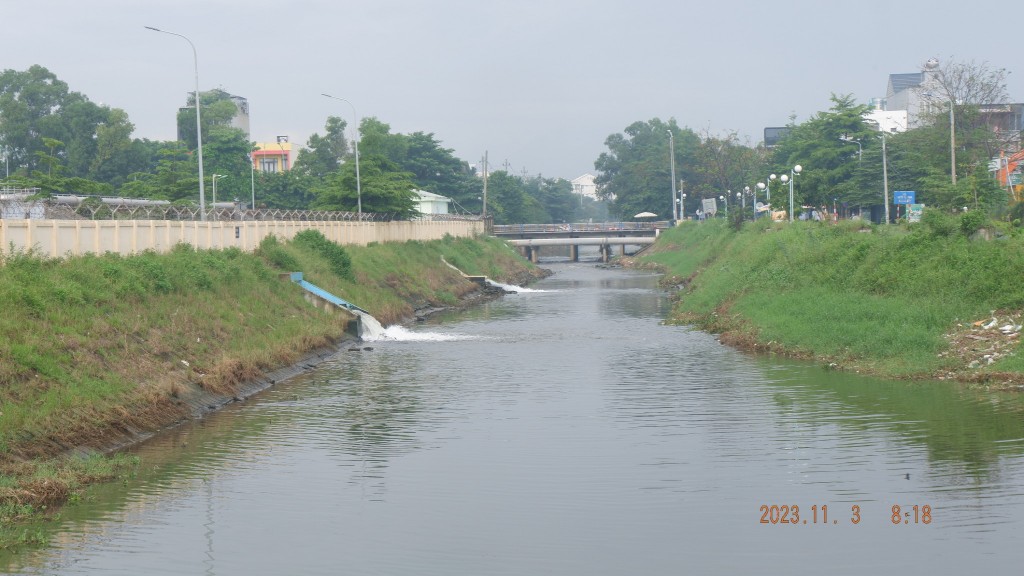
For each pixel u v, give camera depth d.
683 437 24.33
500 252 105.69
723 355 38.84
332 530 17.81
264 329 38.34
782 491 19.55
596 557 16.31
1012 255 37.06
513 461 22.36
